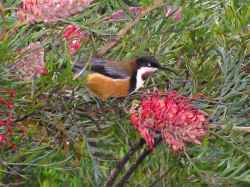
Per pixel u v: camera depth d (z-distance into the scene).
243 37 6.94
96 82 6.99
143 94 6.18
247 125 6.71
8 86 5.38
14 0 5.58
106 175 6.96
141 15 6.37
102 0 6.26
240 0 7.60
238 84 6.84
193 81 6.70
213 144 6.76
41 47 5.48
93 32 5.96
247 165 7.07
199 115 5.64
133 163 7.16
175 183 7.13
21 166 6.78
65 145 5.98
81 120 6.32
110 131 6.78
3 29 5.44
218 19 7.37
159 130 5.73
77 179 6.91
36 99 5.61
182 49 7.13
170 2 6.76
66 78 5.48
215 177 6.62
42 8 5.30
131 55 6.97
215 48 6.97
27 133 5.75
